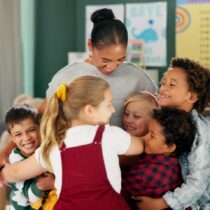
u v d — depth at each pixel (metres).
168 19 5.11
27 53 5.62
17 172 1.99
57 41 5.79
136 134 2.25
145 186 1.97
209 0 4.89
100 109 1.86
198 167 1.94
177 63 2.15
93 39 2.10
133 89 2.31
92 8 5.43
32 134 2.18
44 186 2.02
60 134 1.86
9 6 5.28
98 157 1.78
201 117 2.11
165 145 1.96
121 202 1.83
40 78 5.84
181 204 1.93
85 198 1.78
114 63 2.10
